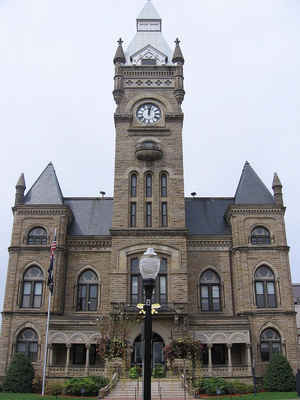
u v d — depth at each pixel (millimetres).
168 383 36719
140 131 51719
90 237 50281
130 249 46812
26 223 49375
